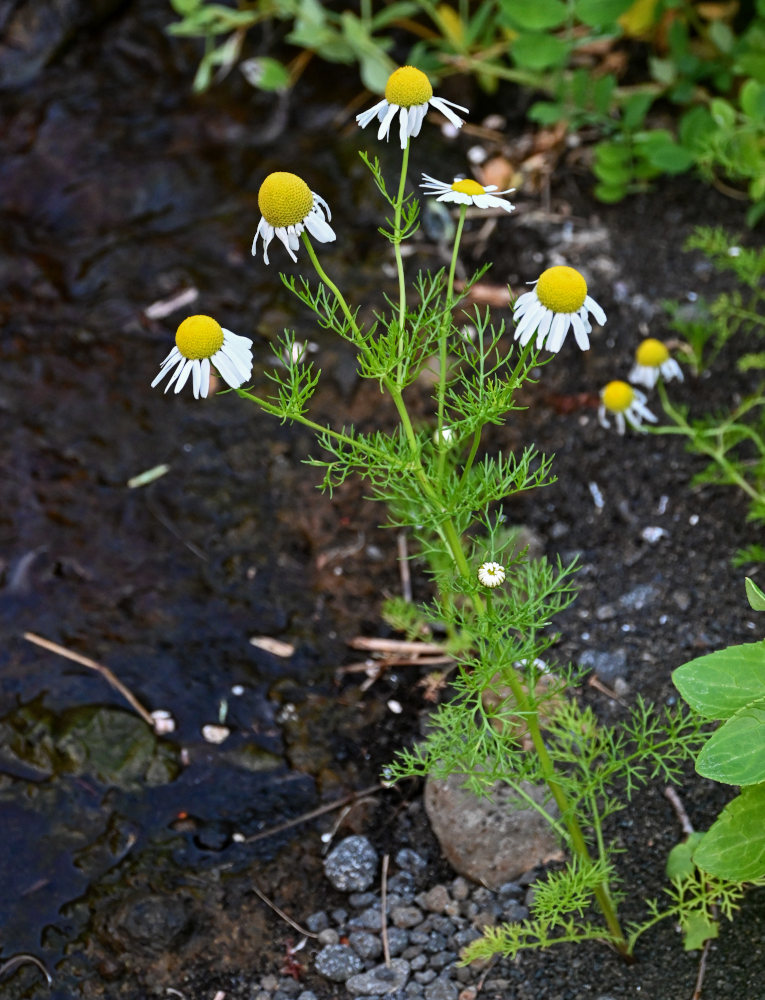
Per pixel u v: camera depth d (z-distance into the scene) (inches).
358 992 13.1
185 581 16.4
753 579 15.8
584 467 17.1
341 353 18.4
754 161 17.9
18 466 17.5
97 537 16.8
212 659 15.7
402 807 14.5
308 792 14.6
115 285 19.6
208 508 17.1
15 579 16.4
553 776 12.1
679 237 19.5
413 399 17.9
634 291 18.7
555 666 14.8
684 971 12.7
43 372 18.5
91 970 13.4
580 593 15.9
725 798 13.9
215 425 17.9
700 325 17.3
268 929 13.7
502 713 11.7
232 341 10.9
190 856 14.1
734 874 11.4
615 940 12.7
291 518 17.0
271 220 10.8
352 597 16.3
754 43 19.6
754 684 11.5
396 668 15.6
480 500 11.5
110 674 15.5
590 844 13.8
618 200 20.3
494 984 13.0
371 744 15.0
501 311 18.8
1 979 13.4
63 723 15.0
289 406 11.0
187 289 19.4
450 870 14.0
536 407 17.8
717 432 15.5
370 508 17.1
